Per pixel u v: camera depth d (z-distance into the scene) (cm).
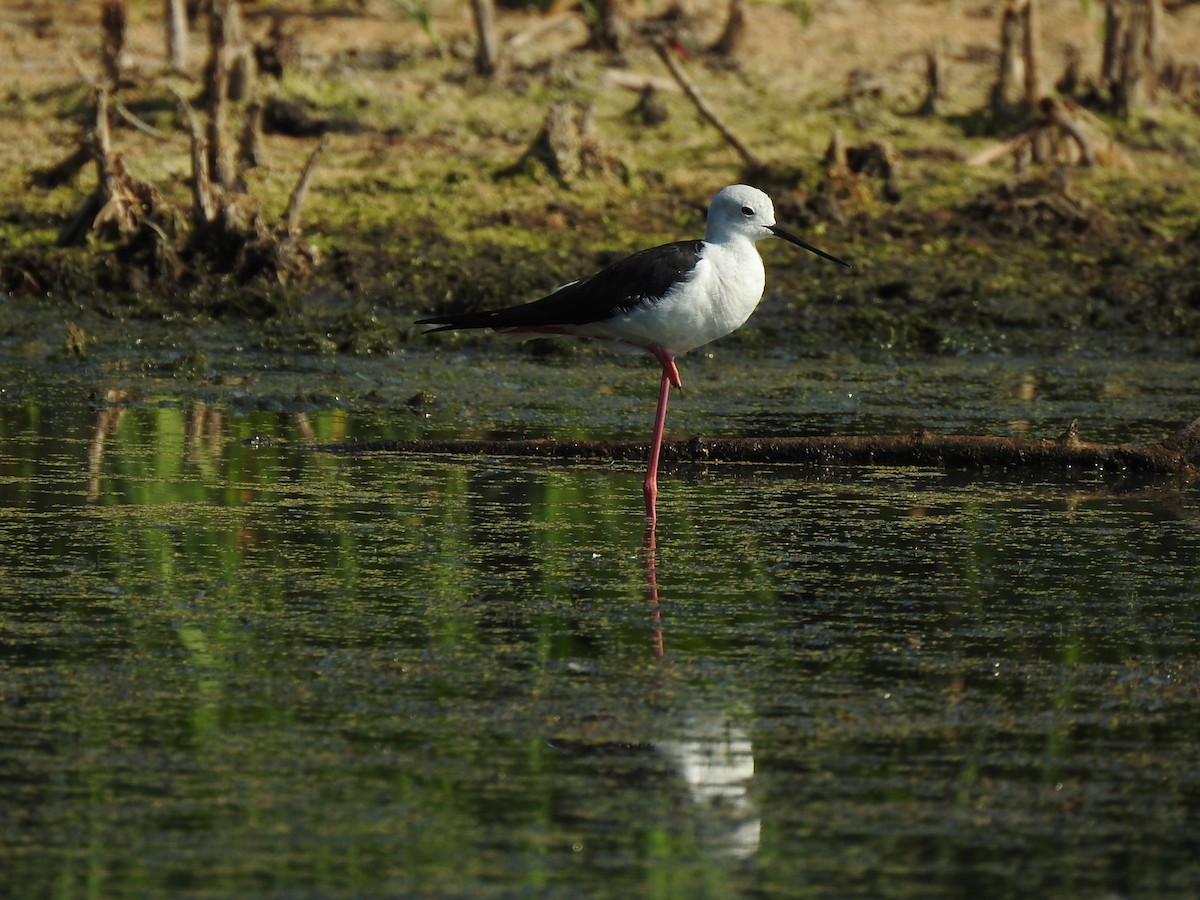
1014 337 1786
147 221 1883
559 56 2409
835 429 1439
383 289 1847
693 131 2242
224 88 1995
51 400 1478
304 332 1734
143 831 689
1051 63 2552
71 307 1819
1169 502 1233
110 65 2256
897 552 1084
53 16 2539
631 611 957
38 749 760
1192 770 759
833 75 2456
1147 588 1013
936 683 856
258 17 2494
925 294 1875
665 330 1206
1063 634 930
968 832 699
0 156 2092
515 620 938
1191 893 652
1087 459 1324
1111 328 1822
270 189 2033
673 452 1331
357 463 1298
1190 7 2816
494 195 2066
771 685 850
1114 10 2380
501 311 1245
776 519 1162
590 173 2122
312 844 681
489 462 1317
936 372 1673
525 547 1078
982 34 2677
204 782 732
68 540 1066
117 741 770
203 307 1814
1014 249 2012
